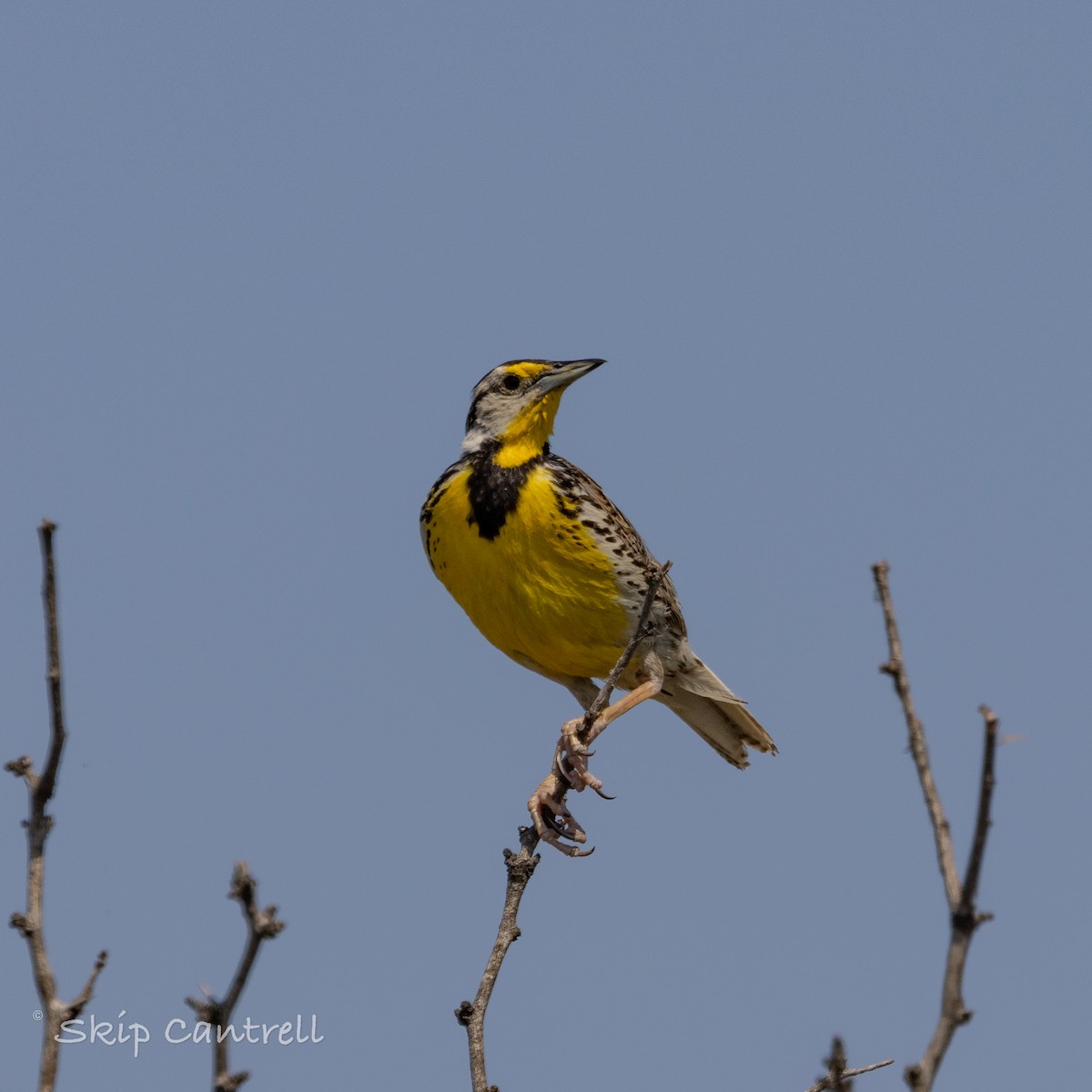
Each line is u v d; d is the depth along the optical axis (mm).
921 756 5695
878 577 6277
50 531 6078
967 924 4969
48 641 6062
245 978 4945
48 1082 5590
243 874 4977
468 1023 7234
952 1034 4887
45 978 5773
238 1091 4898
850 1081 5734
